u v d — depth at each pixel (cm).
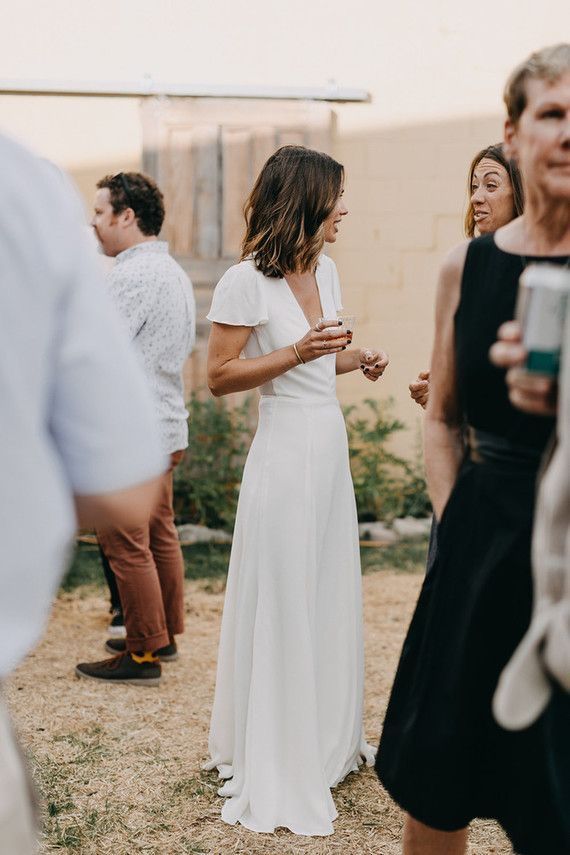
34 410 111
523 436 171
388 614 483
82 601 507
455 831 185
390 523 642
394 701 194
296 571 288
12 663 114
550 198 163
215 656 430
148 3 638
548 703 161
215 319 294
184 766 323
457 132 663
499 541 172
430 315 676
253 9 645
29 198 110
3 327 108
